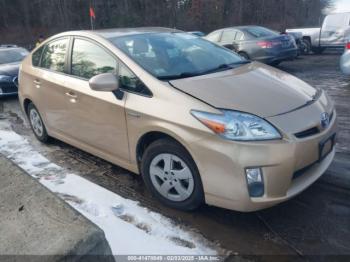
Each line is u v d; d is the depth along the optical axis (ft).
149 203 11.38
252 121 9.14
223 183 9.28
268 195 9.15
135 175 13.39
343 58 26.58
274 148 8.93
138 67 11.21
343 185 11.69
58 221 7.56
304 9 165.58
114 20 136.05
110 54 12.10
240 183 9.05
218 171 9.27
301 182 9.82
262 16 157.07
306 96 10.85
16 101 28.35
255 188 9.10
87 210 10.83
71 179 13.03
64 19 136.67
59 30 134.21
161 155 10.62
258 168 8.95
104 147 12.75
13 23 135.95
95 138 12.96
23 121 22.20
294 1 160.25
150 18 140.67
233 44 36.60
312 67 37.83
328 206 10.66
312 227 9.78
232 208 9.40
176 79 10.86
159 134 10.65
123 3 140.97
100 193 11.85
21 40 126.62
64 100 13.82
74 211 7.86
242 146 8.91
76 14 137.59
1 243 7.22
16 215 8.05
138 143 11.13
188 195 10.28
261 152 8.88
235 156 8.95
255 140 8.96
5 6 134.21
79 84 13.00
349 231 9.53
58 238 6.97
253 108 9.50
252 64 13.37
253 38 35.29
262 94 10.24
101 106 11.97
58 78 14.15
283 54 35.09
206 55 13.28
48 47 15.57
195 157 9.57
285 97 10.35
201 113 9.44
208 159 9.34
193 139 9.47
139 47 12.36
